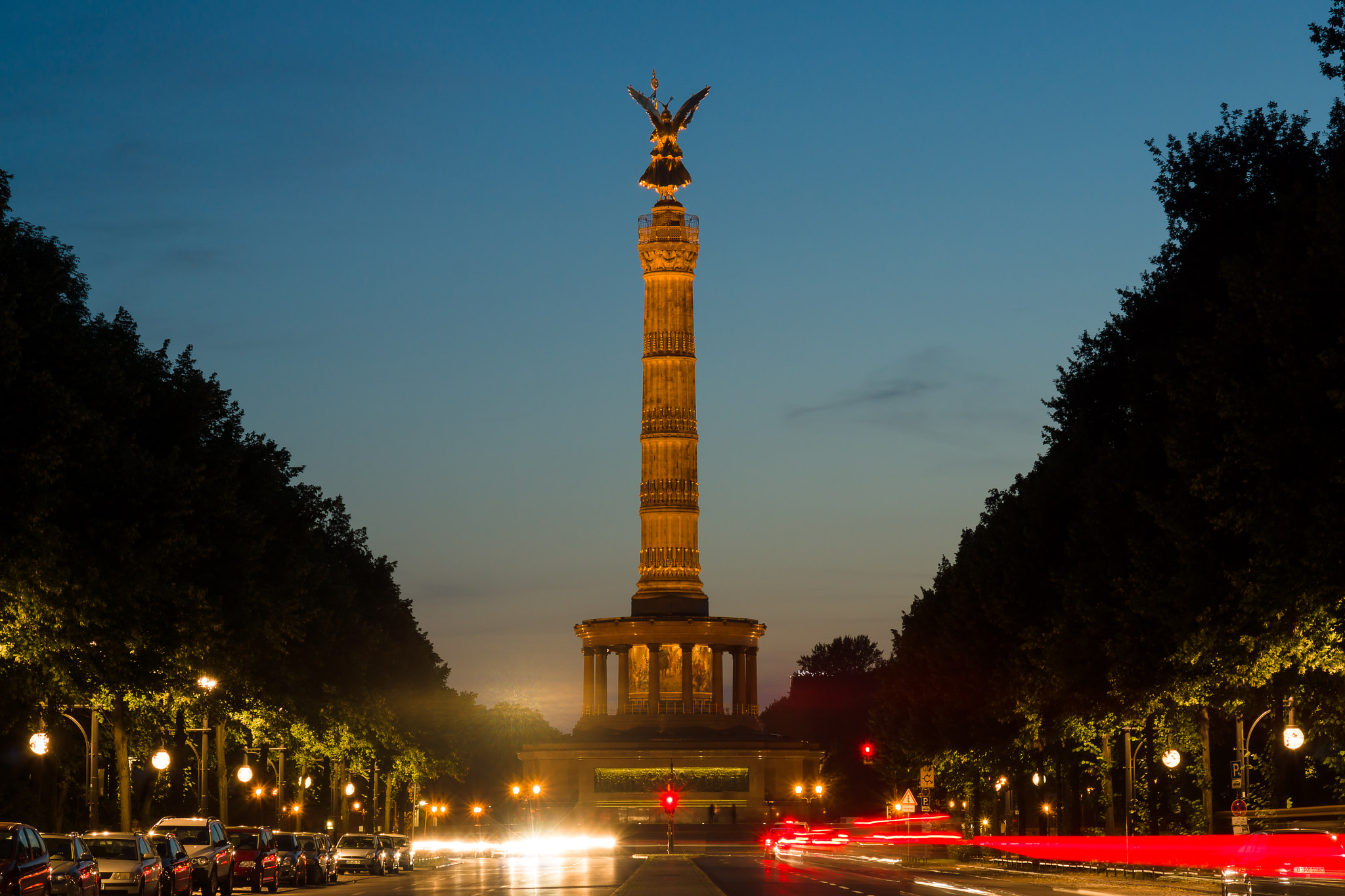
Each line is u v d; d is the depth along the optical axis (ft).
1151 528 166.50
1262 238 135.13
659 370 547.49
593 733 541.34
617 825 513.45
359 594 319.27
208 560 185.98
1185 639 147.74
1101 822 268.00
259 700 233.14
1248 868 123.03
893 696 343.67
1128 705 170.91
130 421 175.22
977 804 374.22
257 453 212.43
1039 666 197.16
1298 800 229.45
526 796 530.27
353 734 305.32
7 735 220.64
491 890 187.52
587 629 556.51
